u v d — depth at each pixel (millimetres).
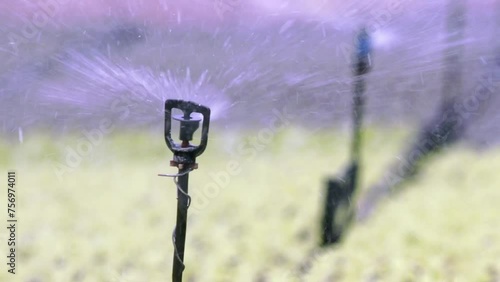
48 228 8789
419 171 10375
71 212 9562
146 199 10336
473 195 9609
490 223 8336
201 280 6965
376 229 7996
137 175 11820
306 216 8969
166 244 8141
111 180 11602
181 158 3719
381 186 9359
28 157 12578
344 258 7102
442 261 7016
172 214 9547
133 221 9188
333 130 13047
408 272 6715
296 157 12461
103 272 7191
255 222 8930
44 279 7020
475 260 7059
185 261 7523
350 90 6871
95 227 8914
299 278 6801
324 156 12320
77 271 7223
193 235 8531
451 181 10242
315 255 7230
